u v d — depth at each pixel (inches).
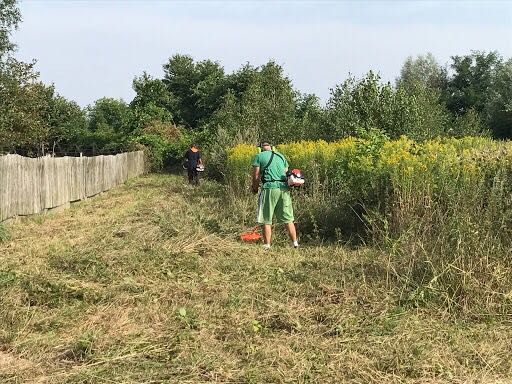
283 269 277.4
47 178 524.4
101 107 2442.2
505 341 182.5
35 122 978.1
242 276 265.7
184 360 169.3
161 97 1753.2
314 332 193.9
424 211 290.8
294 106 1018.7
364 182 363.3
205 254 312.5
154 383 155.4
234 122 1056.8
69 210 557.3
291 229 346.3
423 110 814.5
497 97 1813.5
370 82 744.3
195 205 537.6
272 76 1002.1
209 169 935.7
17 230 410.6
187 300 227.9
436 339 184.1
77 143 1603.1
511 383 153.6
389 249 266.8
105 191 791.1
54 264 283.0
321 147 522.3
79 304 223.1
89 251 303.6
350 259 295.1
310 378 157.5
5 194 428.1
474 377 156.9
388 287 234.4
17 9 1139.9
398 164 332.2
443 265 227.6
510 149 331.9
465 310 208.4
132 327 198.7
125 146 1342.3
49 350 180.4
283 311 212.1
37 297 228.7
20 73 971.9
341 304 219.5
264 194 344.5
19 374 161.2
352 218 368.5
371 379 156.1
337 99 797.9
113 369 163.6
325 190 440.8
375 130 460.4
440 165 315.6
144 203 592.4
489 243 232.4
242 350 176.9
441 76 2527.1
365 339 185.2
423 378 156.9
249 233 377.1
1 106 943.7
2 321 202.1
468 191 271.6
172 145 1379.2
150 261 279.6
